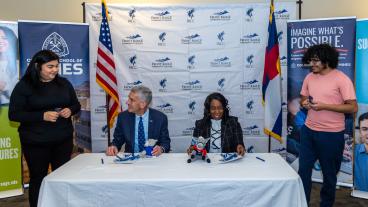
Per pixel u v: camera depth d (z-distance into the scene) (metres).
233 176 2.04
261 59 4.30
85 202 2.01
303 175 3.02
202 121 3.02
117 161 2.43
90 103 4.37
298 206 1.97
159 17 4.31
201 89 4.38
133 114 2.89
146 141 2.74
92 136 4.46
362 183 3.69
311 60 2.85
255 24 4.27
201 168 2.25
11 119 2.69
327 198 3.00
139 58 4.36
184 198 1.99
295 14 4.22
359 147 3.67
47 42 3.95
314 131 2.92
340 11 4.34
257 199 1.99
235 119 3.02
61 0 4.54
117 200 2.01
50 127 2.79
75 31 4.08
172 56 4.35
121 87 4.37
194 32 4.31
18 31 3.84
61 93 2.85
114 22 4.32
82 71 4.14
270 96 4.00
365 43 3.55
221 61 4.33
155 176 2.06
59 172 2.18
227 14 4.28
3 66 3.74
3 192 3.88
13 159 3.90
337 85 2.81
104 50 4.02
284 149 4.36
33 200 2.83
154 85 4.38
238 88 4.36
